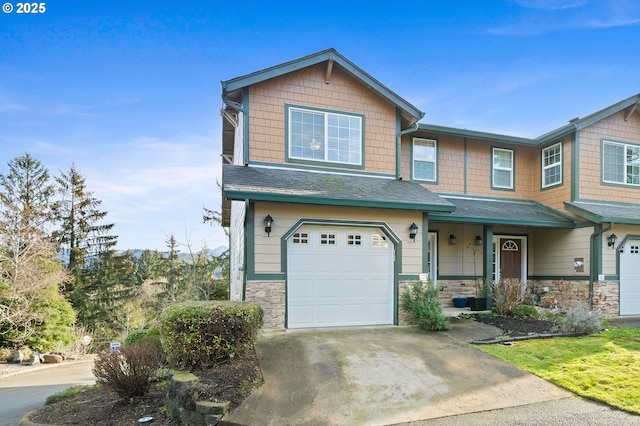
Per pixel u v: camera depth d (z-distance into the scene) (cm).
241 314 580
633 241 1123
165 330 552
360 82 991
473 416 433
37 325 1462
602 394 472
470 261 1202
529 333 777
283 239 794
